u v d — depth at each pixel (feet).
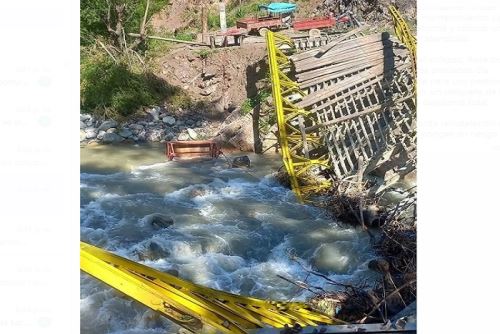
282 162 65.87
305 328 25.08
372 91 63.87
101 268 26.30
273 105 70.13
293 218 50.39
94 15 85.15
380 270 39.40
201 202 53.62
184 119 77.87
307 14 98.02
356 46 68.74
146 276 28.48
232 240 45.55
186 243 44.21
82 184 56.85
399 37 64.85
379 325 24.90
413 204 47.34
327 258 43.45
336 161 57.41
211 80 82.84
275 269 42.39
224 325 26.00
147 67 84.07
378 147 55.67
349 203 49.42
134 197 54.03
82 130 72.74
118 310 35.27
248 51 80.84
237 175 61.36
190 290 29.48
